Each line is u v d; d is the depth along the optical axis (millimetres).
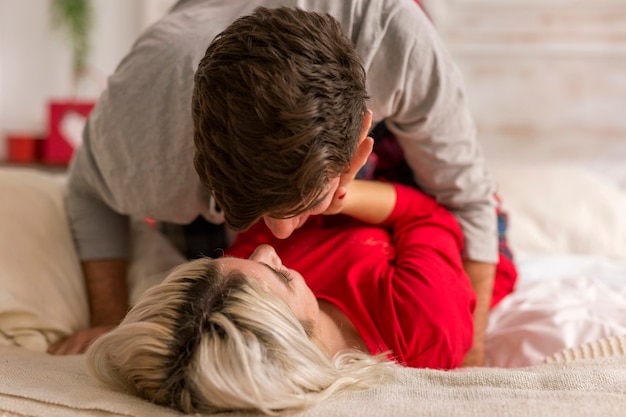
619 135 2406
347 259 1047
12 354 1001
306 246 1078
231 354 714
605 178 2422
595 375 806
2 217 1197
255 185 710
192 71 958
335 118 712
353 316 977
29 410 746
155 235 1415
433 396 773
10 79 2629
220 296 763
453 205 1176
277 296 811
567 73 2396
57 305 1191
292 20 729
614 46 2355
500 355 1155
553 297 1295
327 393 765
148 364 749
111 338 785
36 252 1202
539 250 1919
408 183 1263
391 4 969
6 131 2645
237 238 1146
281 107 680
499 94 2432
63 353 1124
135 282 1304
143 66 1003
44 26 2605
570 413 693
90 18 2518
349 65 745
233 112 691
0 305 1091
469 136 1114
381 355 880
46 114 2568
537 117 2428
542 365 889
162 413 728
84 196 1287
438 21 2406
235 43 713
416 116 1051
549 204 2004
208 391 713
